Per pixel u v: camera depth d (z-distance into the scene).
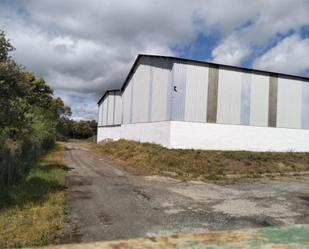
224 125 19.39
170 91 18.72
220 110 19.34
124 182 10.78
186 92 18.64
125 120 27.73
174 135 18.36
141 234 5.39
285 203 8.09
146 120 22.27
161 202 7.86
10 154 8.81
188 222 6.16
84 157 19.91
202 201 8.09
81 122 78.12
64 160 17.08
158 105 20.31
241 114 19.89
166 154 16.25
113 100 35.31
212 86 19.22
